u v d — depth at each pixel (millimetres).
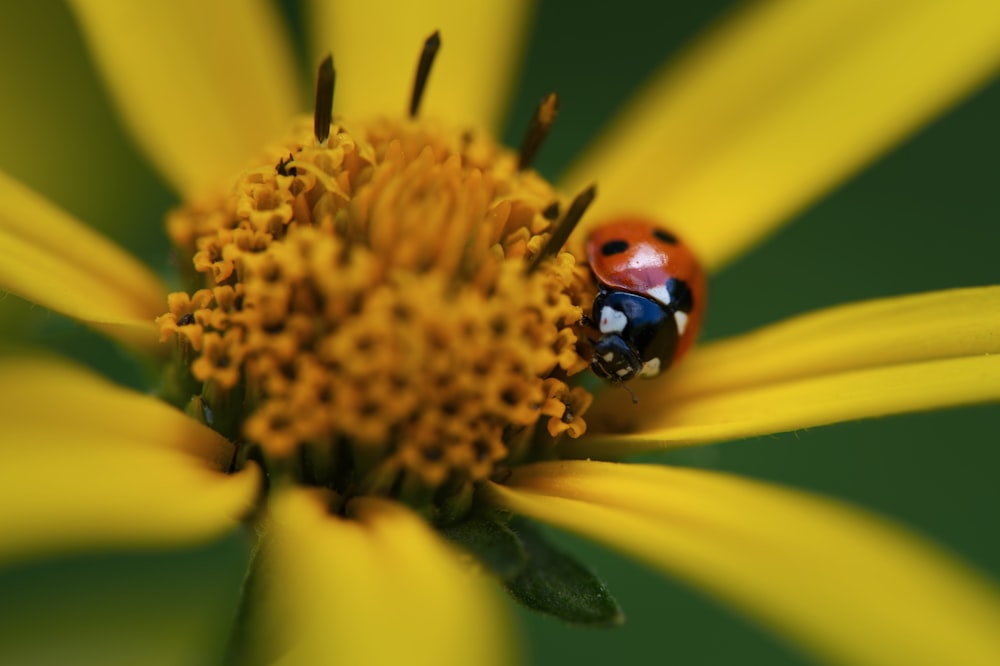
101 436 91
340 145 98
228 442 95
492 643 83
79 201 115
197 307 96
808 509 90
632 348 99
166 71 106
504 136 133
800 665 122
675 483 94
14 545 82
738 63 109
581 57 133
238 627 91
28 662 108
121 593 109
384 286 94
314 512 92
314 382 93
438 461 94
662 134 110
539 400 95
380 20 111
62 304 94
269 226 96
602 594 95
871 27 108
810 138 108
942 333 98
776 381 101
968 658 86
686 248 100
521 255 98
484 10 112
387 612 84
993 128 132
